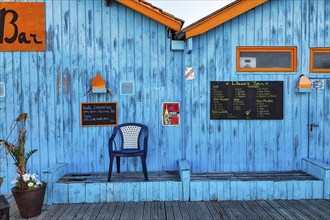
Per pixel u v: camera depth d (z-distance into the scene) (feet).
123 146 13.03
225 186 11.45
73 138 13.23
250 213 10.24
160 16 12.32
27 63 13.03
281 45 13.08
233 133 13.21
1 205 9.16
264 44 13.05
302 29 13.08
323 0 13.05
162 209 10.62
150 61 13.28
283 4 13.01
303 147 13.30
